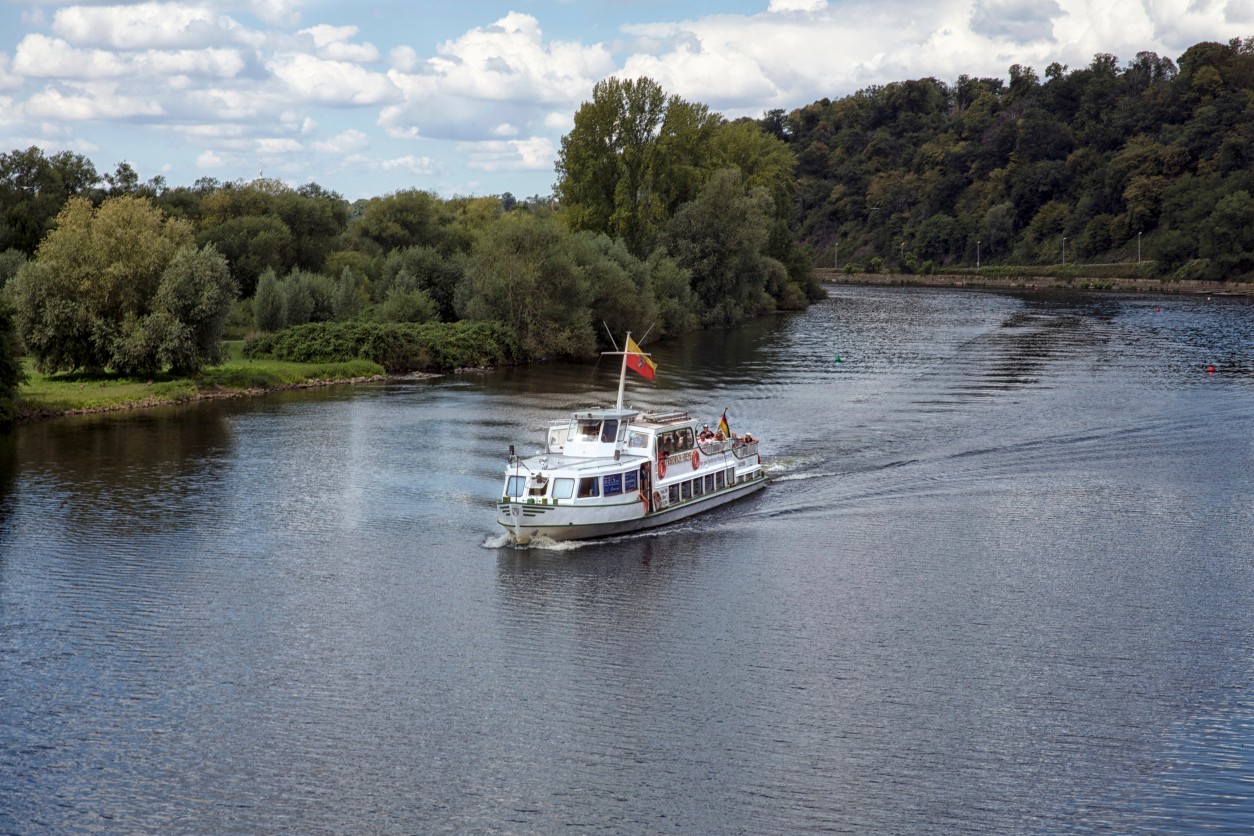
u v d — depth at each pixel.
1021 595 44.88
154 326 90.88
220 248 133.50
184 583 46.19
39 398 83.88
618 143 150.50
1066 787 31.06
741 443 60.94
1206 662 38.56
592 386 97.88
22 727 34.22
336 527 53.91
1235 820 29.39
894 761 32.44
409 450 70.38
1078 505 57.44
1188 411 81.25
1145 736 33.66
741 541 52.03
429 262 130.50
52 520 54.41
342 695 36.47
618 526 52.31
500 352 113.31
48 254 91.69
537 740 33.69
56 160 140.50
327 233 150.62
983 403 86.06
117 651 39.56
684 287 143.12
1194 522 54.22
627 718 35.00
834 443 71.81
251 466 65.75
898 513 56.47
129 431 76.06
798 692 36.66
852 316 172.00
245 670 38.22
